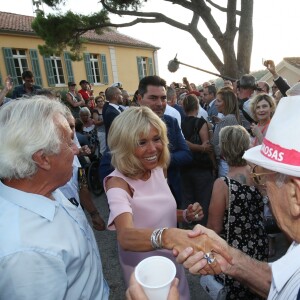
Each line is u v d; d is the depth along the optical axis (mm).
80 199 2359
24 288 809
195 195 3324
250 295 1698
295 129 692
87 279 1035
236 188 1744
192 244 1079
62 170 999
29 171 931
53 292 847
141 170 1483
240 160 1789
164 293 799
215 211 1811
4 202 926
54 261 865
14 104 974
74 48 12508
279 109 752
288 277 739
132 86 21234
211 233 1118
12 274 804
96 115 5887
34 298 820
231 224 1769
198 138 3340
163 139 1516
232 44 10469
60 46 11844
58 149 958
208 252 1068
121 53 20234
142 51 21969
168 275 850
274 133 745
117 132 1477
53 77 16031
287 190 737
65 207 1096
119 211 1332
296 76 10766
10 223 874
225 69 10703
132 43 20688
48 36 11094
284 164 695
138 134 1423
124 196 1418
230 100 3451
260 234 1822
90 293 1044
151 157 1470
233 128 1879
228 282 1697
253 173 889
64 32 10938
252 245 1781
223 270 1076
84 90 10070
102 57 18844
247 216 1767
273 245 2857
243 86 4078
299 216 736
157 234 1147
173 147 2369
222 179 1796
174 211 1593
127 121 1464
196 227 1129
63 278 878
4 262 805
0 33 13688
